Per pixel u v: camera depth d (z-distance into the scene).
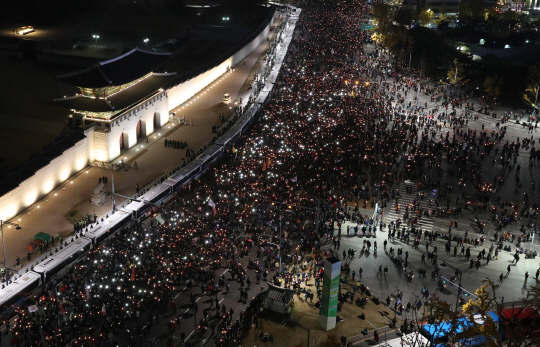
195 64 184.25
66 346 66.44
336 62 186.00
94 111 108.31
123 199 100.69
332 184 107.44
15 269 80.69
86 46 191.00
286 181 104.56
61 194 101.75
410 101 156.75
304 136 124.81
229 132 125.06
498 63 183.75
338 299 76.31
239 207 97.38
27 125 126.25
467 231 95.69
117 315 71.50
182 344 68.38
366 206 102.12
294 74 170.75
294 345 69.19
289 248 88.62
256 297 76.25
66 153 105.62
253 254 86.75
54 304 73.12
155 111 130.25
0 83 154.50
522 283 82.00
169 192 100.88
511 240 92.94
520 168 118.81
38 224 92.50
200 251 84.44
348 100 149.38
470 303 54.47
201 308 74.62
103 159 114.00
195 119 138.88
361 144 123.38
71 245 83.31
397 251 89.31
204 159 111.81
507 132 139.38
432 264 86.25
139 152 119.75
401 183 110.62
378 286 81.06
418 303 75.44
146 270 79.06
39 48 179.38
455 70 172.88
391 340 67.00
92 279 77.38
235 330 70.38
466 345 60.38
